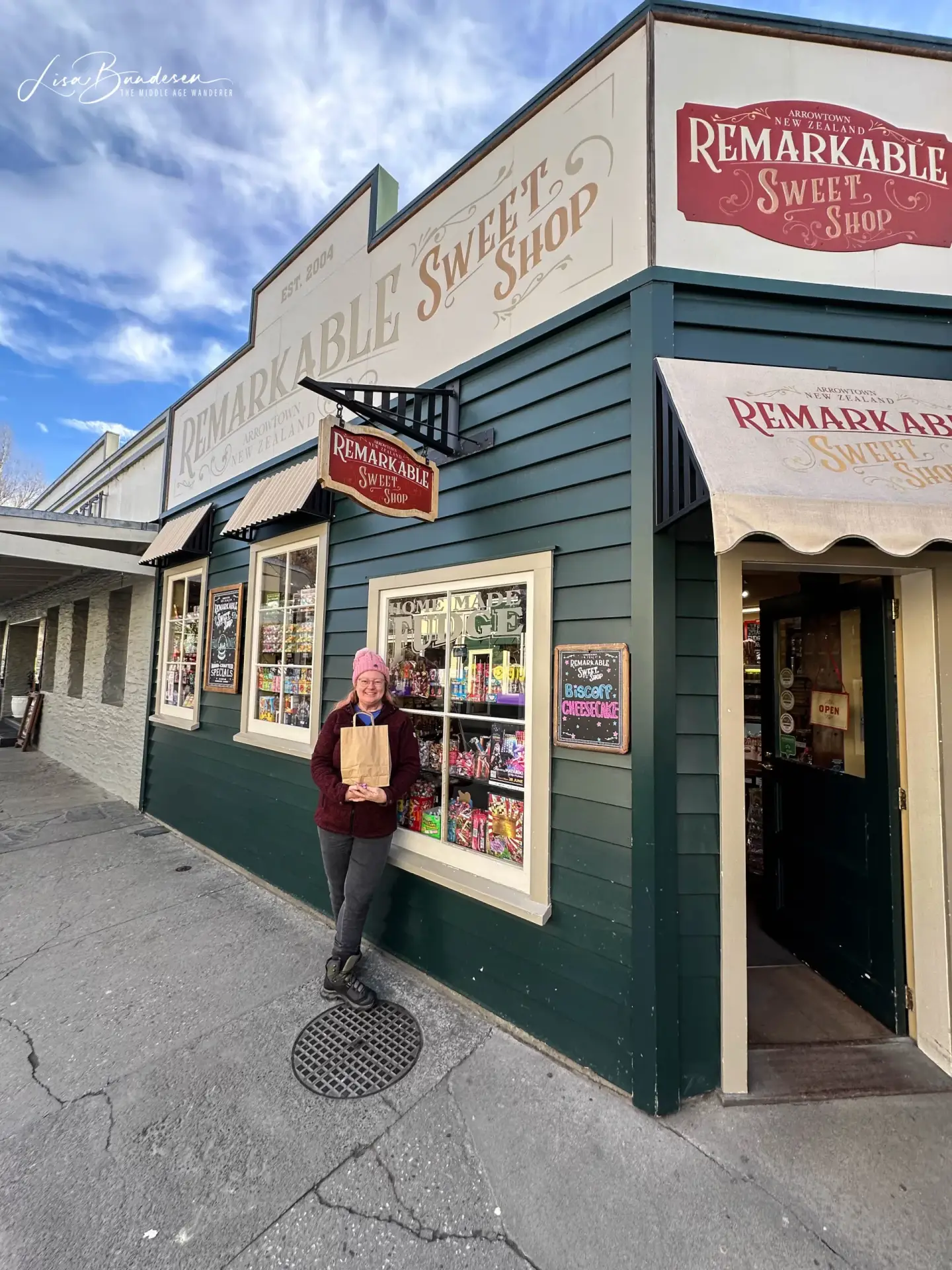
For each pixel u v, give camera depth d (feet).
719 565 7.89
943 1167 6.44
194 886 14.78
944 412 7.89
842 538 6.10
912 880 8.56
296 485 13.89
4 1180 6.29
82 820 20.80
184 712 19.85
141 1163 6.50
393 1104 7.39
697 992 7.55
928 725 8.30
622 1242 5.62
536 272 9.77
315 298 15.46
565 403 9.09
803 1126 7.02
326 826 9.63
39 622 40.40
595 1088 7.67
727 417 7.18
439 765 10.80
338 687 13.28
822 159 8.83
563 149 9.55
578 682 8.35
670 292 8.18
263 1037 8.73
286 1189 6.19
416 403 11.31
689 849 7.63
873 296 8.55
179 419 22.39
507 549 9.68
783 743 11.62
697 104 8.69
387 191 13.88
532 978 8.70
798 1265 5.40
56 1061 8.21
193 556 20.16
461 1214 5.91
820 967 10.35
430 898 10.39
